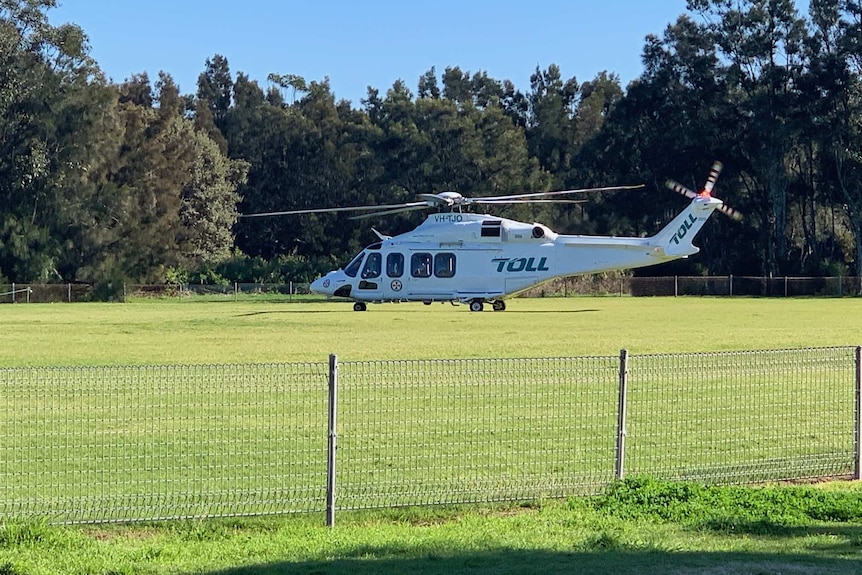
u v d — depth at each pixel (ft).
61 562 31.73
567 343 104.73
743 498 40.24
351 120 381.60
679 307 195.42
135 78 421.18
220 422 53.31
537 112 444.14
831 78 298.97
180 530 36.19
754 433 52.70
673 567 30.81
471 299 173.58
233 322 140.67
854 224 307.58
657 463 46.19
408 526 37.22
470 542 34.35
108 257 265.95
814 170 323.98
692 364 77.66
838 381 69.05
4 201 263.08
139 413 55.62
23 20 264.93
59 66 267.80
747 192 333.01
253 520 37.45
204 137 345.72
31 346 100.48
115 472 42.91
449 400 60.29
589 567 30.89
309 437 49.96
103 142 272.92
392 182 350.64
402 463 45.34
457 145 347.97
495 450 47.91
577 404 59.16
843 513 38.06
